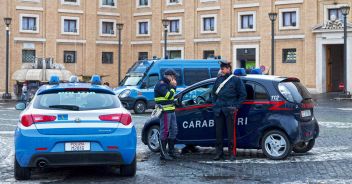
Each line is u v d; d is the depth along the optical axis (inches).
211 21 2106.3
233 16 2041.1
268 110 501.7
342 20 1792.6
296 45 1904.5
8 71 2049.7
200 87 541.6
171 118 514.9
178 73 1136.8
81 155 385.7
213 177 423.8
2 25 2065.7
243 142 511.8
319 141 651.5
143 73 1216.2
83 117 391.5
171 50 2198.6
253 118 506.6
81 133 387.9
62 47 2177.7
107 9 2271.2
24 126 389.1
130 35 2289.6
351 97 1635.1
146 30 2265.0
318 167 464.1
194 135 535.2
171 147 519.8
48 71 1995.6
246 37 2009.1
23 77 1996.8
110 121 395.2
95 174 435.8
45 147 382.3
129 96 1186.0
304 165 474.6
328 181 402.3
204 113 530.9
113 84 2288.4
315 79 1867.6
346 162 489.7
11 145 639.1
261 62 1975.9
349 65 1791.3
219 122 507.2
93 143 389.1
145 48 2263.8
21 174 406.3
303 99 508.1
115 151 390.3
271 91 503.2
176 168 466.9
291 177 420.5
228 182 402.9
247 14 2011.6
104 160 390.6
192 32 2143.2
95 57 2240.4
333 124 889.5
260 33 1975.9
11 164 497.0
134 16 2289.6
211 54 2108.8
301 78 1895.9
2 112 1285.7
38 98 406.6
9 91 2073.1
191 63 1154.7
